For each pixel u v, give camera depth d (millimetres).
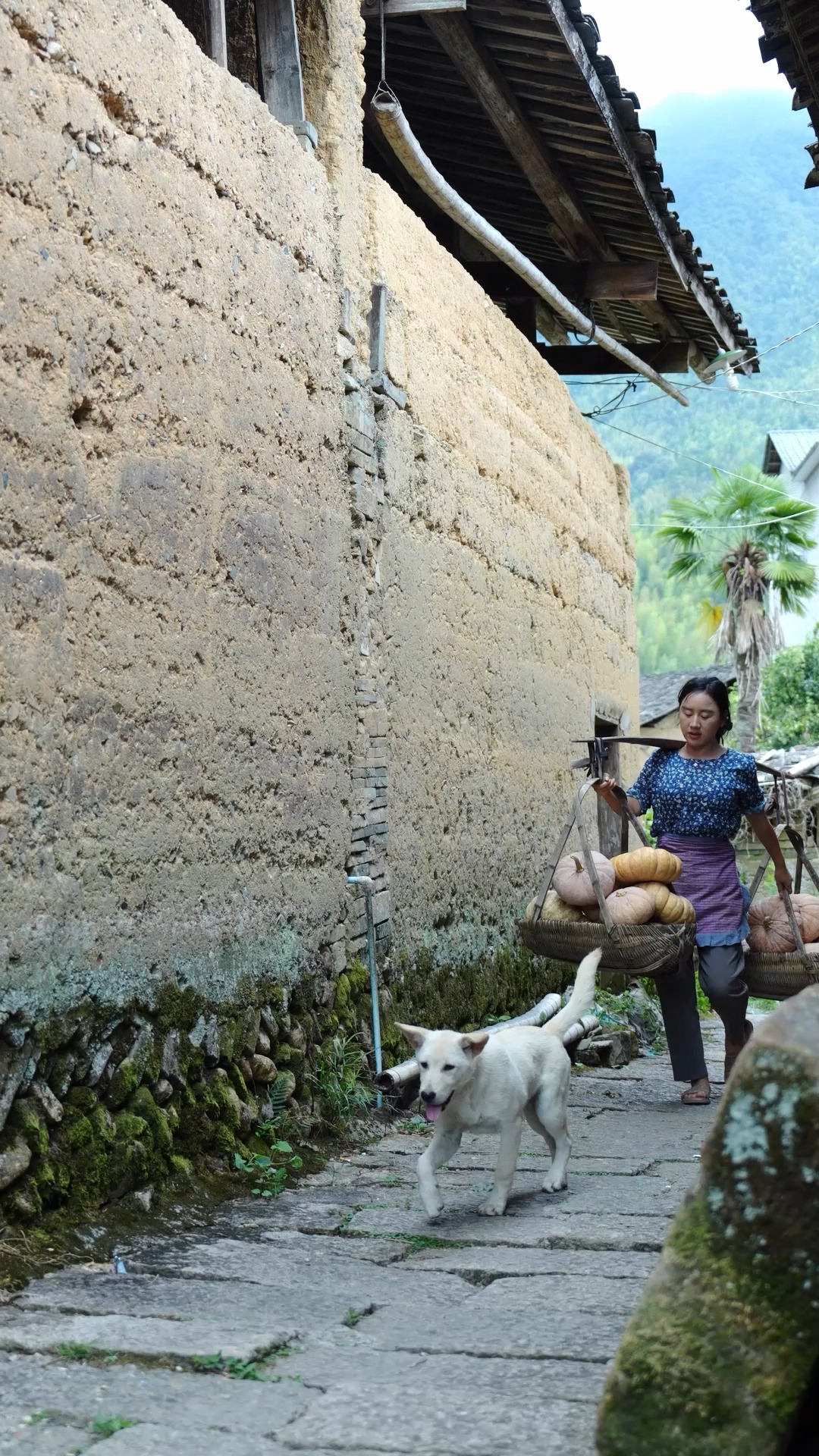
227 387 5301
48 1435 2609
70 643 4191
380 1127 5984
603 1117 6492
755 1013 11203
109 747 4395
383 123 7293
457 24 8039
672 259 10508
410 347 7527
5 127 3945
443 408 8078
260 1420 2709
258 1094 5270
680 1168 5301
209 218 5203
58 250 4195
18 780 3910
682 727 6680
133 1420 2684
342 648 6418
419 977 7219
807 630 38375
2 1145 3793
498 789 8906
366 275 7012
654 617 105375
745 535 29141
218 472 5203
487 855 8617
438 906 7672
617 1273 3842
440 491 7949
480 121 9859
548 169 9695
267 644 5582
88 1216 4035
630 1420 2268
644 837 6719
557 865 6375
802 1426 2320
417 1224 4426
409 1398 2838
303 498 6012
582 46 8094
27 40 4090
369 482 6832
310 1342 3199
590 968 5344
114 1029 4367
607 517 12508
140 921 4547
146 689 4633
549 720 10188
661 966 6055
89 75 4406
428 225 11367
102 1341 3070
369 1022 6398
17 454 3961
